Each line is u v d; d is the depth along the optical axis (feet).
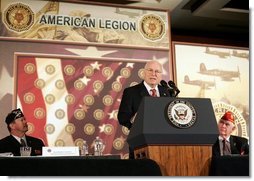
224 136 19.36
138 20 19.45
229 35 24.66
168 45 19.53
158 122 4.03
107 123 17.61
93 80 17.99
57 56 17.85
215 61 20.48
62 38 18.17
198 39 23.21
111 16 19.13
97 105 17.72
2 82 16.89
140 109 4.22
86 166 3.48
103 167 3.51
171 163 4.01
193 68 20.03
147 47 19.19
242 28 23.77
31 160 3.41
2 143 16.03
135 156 4.48
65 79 17.67
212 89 20.07
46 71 17.53
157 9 19.94
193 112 4.16
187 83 19.72
